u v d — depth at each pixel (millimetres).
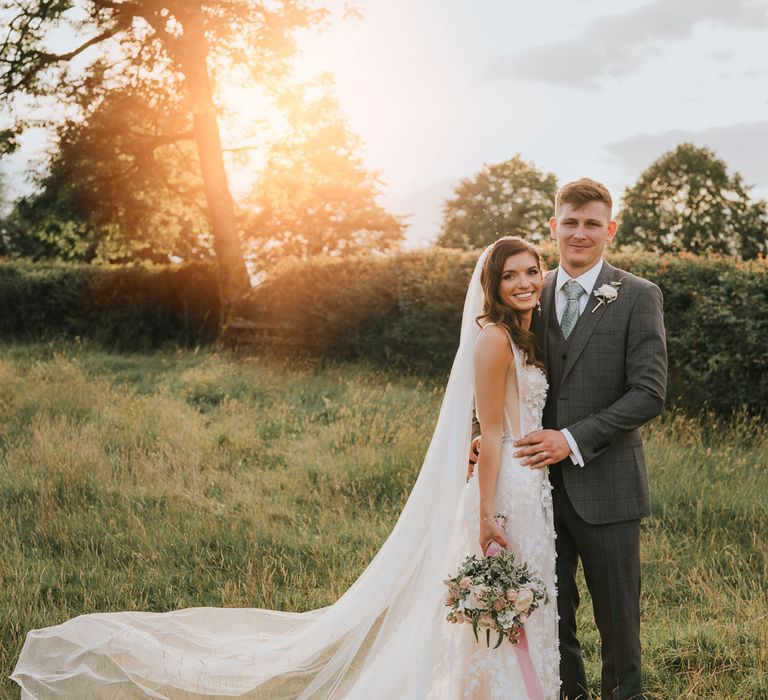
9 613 4023
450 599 2846
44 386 9758
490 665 2945
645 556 4863
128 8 16312
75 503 5812
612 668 3102
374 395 9508
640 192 40844
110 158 17828
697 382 8070
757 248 39062
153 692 3398
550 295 3238
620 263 8836
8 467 6449
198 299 17281
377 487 6246
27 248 35906
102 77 17453
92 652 3615
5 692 3426
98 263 20719
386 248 46688
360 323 12172
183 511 5660
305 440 7730
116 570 4758
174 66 16156
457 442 3186
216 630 3934
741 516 5422
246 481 6512
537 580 2826
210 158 16688
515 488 3031
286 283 13422
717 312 7871
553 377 3162
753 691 3303
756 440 7168
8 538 5121
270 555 4973
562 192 3225
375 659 3242
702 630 3805
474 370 3084
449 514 3160
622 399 3025
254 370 11984
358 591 3492
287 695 3402
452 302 11016
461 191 55000
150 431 7777
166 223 20266
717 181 39594
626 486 3090
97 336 17641
